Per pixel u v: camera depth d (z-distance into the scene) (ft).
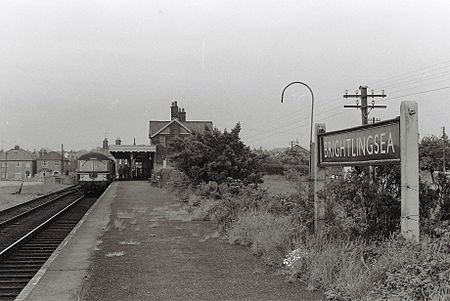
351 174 30.60
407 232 23.85
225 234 45.34
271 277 28.50
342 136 30.32
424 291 20.24
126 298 24.84
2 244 53.16
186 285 27.14
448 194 27.96
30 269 38.47
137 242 43.06
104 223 58.95
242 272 29.99
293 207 39.37
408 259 22.54
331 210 32.09
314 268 26.66
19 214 82.48
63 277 29.89
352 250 27.14
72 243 43.39
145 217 64.85
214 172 84.69
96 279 29.17
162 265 32.76
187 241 43.29
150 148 221.87
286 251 31.78
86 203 110.32
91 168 136.87
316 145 33.71
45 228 65.36
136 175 249.96
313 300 23.63
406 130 23.75
